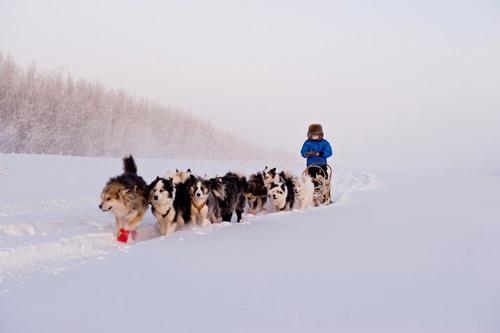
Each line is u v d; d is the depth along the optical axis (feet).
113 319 10.26
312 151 38.70
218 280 13.48
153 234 26.23
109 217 27.25
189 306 11.11
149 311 10.77
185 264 15.57
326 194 38.52
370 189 49.26
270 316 10.35
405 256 16.58
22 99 135.44
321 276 13.89
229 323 9.89
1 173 41.68
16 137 130.00
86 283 13.28
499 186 54.03
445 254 16.89
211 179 29.55
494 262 15.61
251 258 16.47
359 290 12.38
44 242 19.51
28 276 14.73
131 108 208.13
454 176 75.92
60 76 164.76
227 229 23.66
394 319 10.08
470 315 10.30
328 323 9.86
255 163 104.58
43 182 39.63
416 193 44.42
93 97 184.24
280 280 13.44
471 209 31.42
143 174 53.42
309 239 20.26
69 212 27.78
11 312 10.85
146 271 14.61
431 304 11.14
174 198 25.46
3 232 21.61
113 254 17.39
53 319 10.32
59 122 149.38
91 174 48.93
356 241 19.62
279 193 34.01
